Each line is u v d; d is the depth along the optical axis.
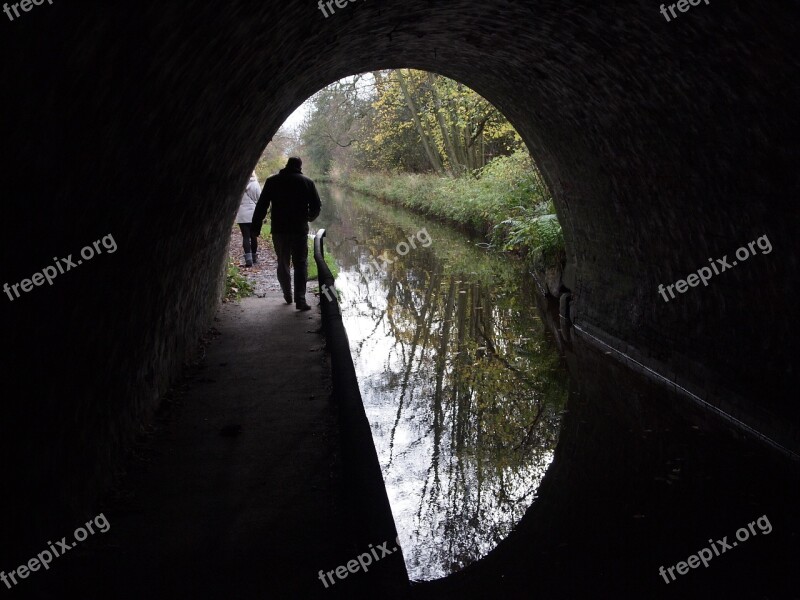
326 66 8.52
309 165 58.53
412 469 5.91
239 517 3.85
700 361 7.00
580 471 5.73
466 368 8.63
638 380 7.98
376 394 7.75
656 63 5.86
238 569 3.35
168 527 3.73
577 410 7.10
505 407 7.27
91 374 3.54
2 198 2.17
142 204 3.84
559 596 4.16
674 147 6.52
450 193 22.14
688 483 5.41
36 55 2.10
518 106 10.00
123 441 4.40
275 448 4.77
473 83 10.80
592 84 7.19
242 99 5.54
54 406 3.00
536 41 7.23
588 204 9.30
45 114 2.31
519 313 11.42
